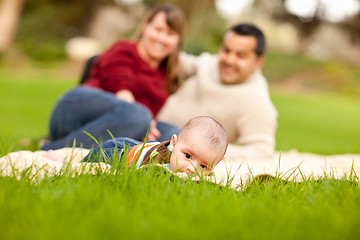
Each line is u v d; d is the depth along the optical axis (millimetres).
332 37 36656
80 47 28422
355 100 27125
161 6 4320
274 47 35406
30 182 2117
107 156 2629
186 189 2033
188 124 2562
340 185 2312
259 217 1682
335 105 21969
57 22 33594
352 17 34000
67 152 2990
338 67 32250
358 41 34844
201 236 1427
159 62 4508
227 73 4223
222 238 1425
